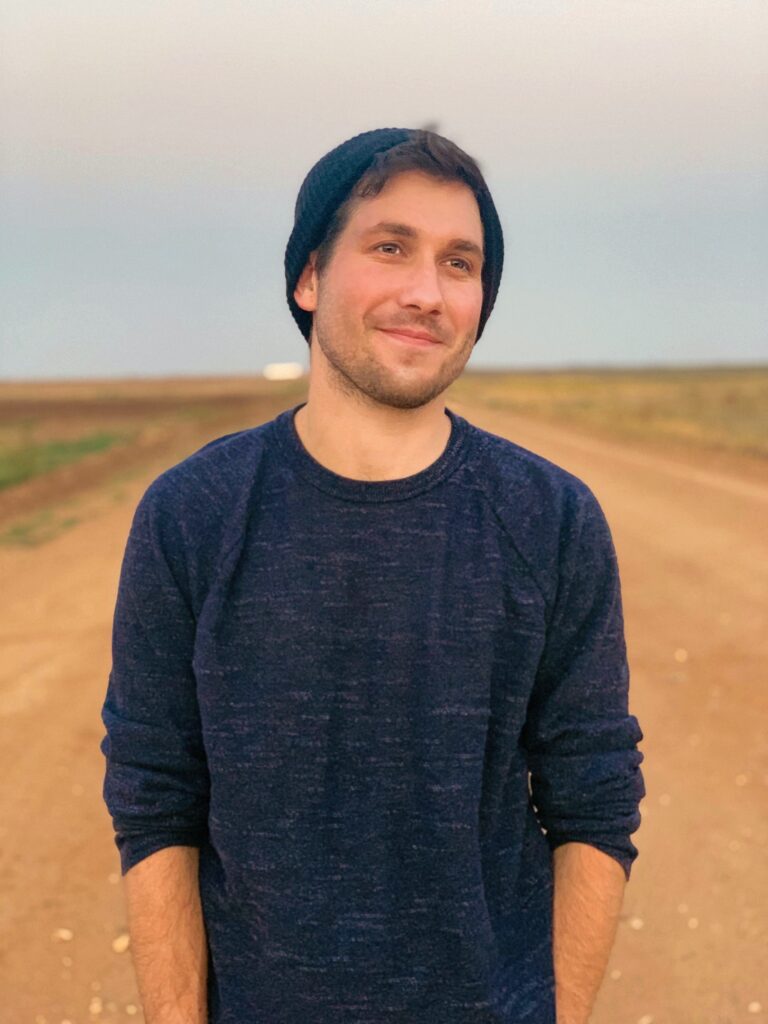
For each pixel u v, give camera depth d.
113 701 1.52
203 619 1.40
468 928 1.36
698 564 9.21
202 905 1.49
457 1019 1.38
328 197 1.42
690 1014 3.00
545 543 1.42
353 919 1.37
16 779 4.70
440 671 1.37
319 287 1.44
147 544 1.43
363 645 1.38
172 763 1.47
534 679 1.45
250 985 1.41
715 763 4.75
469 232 1.41
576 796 1.49
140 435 36.34
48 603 8.35
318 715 1.37
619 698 1.50
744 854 3.90
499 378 151.50
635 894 3.66
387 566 1.38
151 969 1.46
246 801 1.38
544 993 1.44
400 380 1.36
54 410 65.38
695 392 62.75
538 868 1.51
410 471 1.40
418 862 1.37
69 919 3.53
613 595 1.48
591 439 25.47
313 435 1.44
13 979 3.19
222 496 1.43
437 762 1.37
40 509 15.52
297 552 1.39
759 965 3.21
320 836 1.38
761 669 6.07
